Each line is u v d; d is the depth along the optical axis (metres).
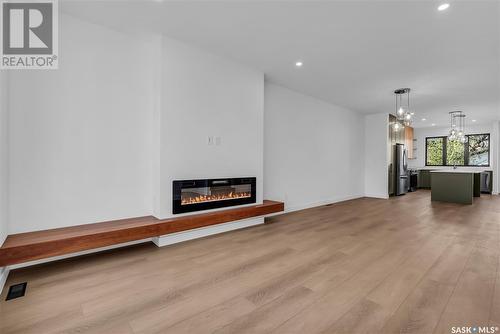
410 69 3.85
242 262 2.49
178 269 2.33
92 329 1.49
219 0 2.28
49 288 1.97
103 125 2.79
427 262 2.49
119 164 2.91
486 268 2.34
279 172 4.90
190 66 3.15
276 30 2.79
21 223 2.35
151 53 3.09
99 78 2.76
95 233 2.38
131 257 2.62
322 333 1.46
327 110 6.06
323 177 6.00
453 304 1.75
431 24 2.61
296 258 2.60
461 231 3.62
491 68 3.77
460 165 9.05
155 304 1.76
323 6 2.34
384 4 2.29
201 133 3.28
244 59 3.58
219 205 3.48
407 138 8.93
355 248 2.90
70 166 2.60
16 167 2.31
